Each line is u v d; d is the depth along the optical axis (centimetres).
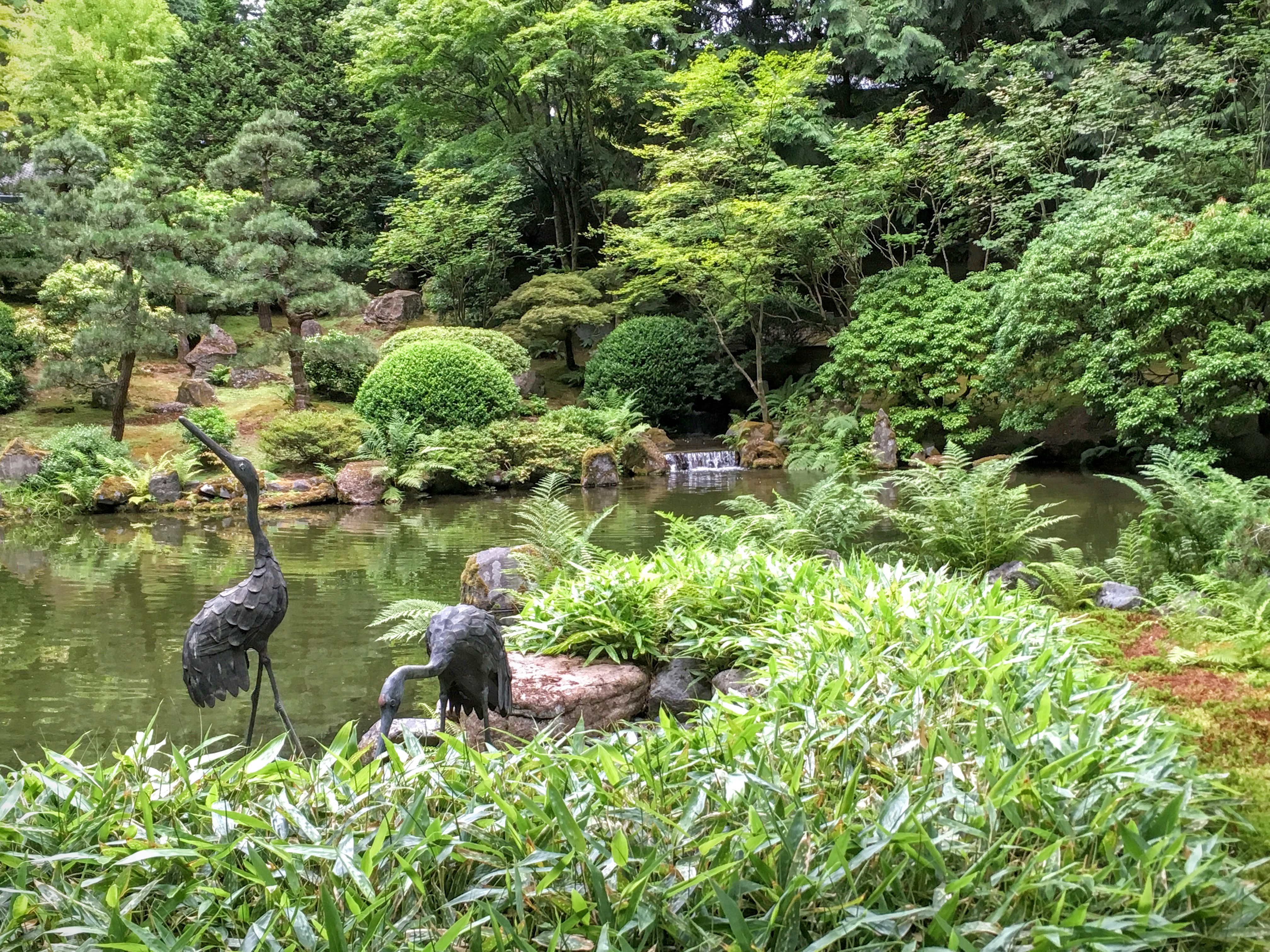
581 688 454
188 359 2152
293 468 1602
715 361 2364
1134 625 518
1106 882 206
